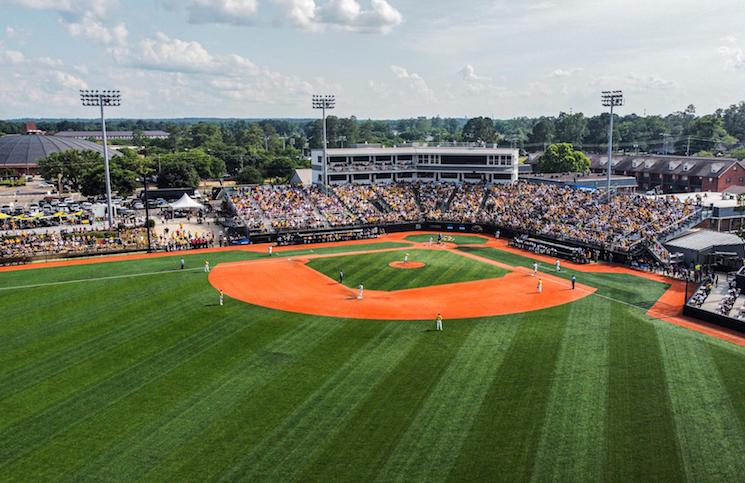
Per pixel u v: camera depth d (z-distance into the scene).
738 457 26.98
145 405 32.84
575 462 26.72
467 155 114.19
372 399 33.19
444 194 107.19
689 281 60.88
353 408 32.12
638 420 30.38
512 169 111.38
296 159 191.50
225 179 173.62
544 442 28.39
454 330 45.06
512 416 30.98
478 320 47.62
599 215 83.56
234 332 44.88
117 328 45.94
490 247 82.81
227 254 77.25
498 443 28.36
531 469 26.25
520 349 40.75
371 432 29.56
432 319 48.03
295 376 36.53
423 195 107.25
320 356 39.84
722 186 120.81
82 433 29.86
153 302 53.06
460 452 27.64
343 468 26.45
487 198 103.62
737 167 121.12
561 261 72.62
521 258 74.50
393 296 55.75
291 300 54.00
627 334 43.78
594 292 56.66
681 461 26.72
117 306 51.81
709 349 40.41
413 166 117.50
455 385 34.91
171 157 157.62
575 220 84.44
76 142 197.00
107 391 34.72
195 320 47.88
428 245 84.50
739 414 30.89
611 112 87.62
